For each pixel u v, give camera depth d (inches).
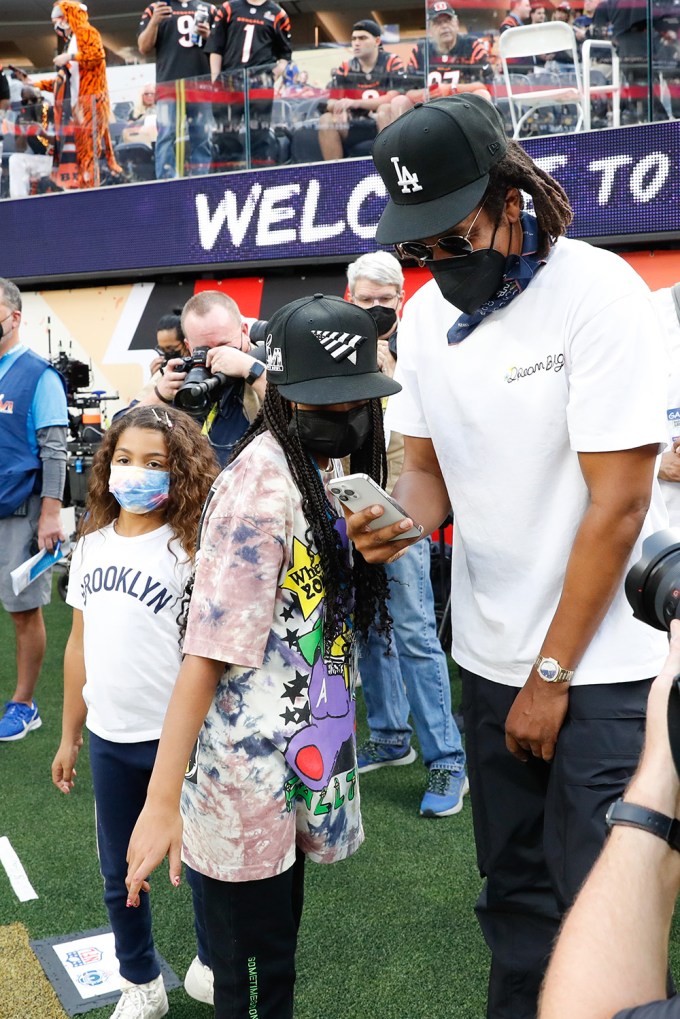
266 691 59.2
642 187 215.2
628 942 30.7
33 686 157.1
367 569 64.9
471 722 69.4
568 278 59.9
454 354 64.3
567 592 59.4
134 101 285.0
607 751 59.9
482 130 57.3
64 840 120.3
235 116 268.5
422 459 72.1
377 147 59.6
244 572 57.4
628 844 32.0
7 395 149.0
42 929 100.3
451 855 113.3
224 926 61.6
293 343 58.6
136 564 79.4
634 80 214.7
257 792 59.4
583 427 58.0
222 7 273.3
